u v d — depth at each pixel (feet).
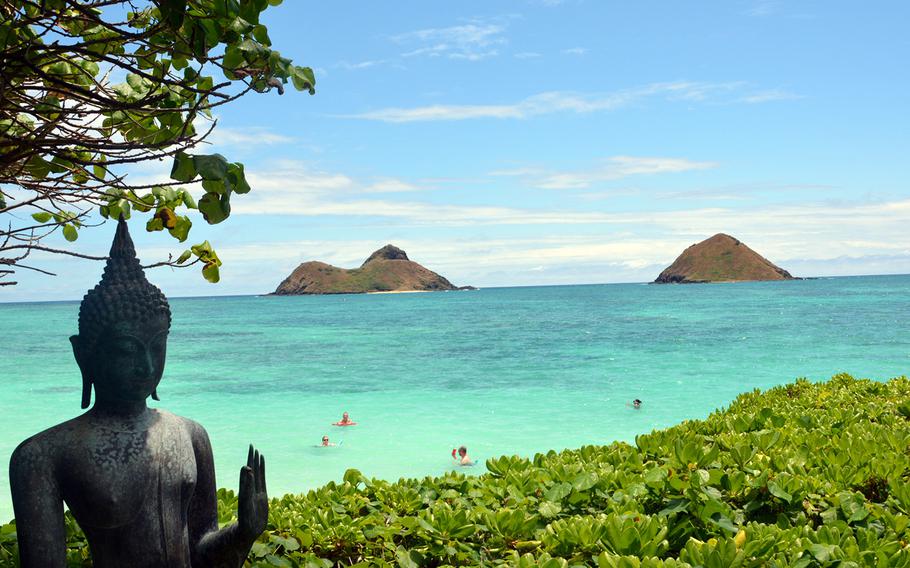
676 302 407.03
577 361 121.49
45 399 84.84
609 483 16.87
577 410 75.61
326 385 96.37
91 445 10.35
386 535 14.74
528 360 124.57
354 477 18.42
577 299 540.52
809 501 15.56
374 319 305.32
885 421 24.32
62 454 10.28
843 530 13.96
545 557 12.79
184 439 11.28
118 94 13.33
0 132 12.23
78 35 12.57
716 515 14.32
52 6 10.84
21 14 11.30
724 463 17.58
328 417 73.15
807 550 12.75
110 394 10.60
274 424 69.51
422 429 66.64
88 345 10.50
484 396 85.56
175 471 10.87
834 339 152.05
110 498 10.29
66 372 111.96
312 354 143.43
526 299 590.14
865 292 508.94
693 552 12.14
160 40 10.93
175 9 9.71
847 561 12.10
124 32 10.73
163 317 10.88
